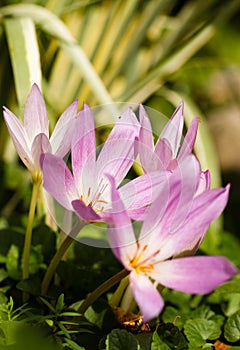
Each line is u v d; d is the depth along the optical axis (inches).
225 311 31.2
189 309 31.5
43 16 37.5
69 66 40.9
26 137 27.7
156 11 44.6
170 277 25.4
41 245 31.2
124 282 28.6
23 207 39.1
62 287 29.7
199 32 45.7
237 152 61.6
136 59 47.2
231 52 59.8
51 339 27.0
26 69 34.9
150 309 24.6
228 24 60.9
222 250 36.4
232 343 29.6
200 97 63.3
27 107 27.5
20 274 30.6
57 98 41.6
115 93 47.2
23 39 35.5
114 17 42.3
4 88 39.6
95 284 30.4
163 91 46.6
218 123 63.9
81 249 31.8
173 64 45.4
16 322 27.1
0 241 31.4
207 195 25.7
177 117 27.3
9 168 38.4
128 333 26.6
